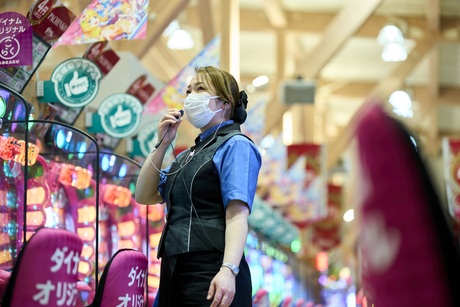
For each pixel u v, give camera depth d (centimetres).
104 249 389
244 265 268
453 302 123
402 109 1454
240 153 269
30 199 325
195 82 286
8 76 360
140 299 298
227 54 1052
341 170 2041
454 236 132
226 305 253
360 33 1575
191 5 1150
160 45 1071
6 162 308
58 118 421
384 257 129
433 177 131
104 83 559
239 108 287
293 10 1538
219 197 269
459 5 1548
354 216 142
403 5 1549
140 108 477
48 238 231
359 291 399
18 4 386
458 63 1806
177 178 275
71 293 243
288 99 1284
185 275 265
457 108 2088
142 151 506
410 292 126
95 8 437
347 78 1958
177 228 269
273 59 1805
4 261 300
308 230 1828
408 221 127
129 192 407
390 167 130
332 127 2336
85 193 353
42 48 368
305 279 1530
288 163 1380
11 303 225
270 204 1222
